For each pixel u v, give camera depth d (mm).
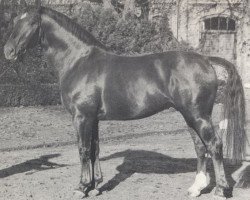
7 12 21422
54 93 20359
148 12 31188
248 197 7316
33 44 7594
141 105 7121
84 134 7270
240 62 30656
